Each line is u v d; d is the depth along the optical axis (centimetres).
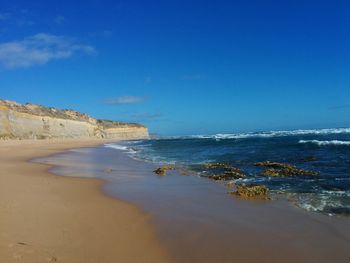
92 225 864
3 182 1441
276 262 655
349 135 5100
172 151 3644
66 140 7962
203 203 1114
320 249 704
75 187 1388
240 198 1170
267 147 3428
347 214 927
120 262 652
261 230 826
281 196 1170
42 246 708
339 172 1605
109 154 3441
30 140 6781
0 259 630
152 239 773
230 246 732
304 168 1786
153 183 1520
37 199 1118
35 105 9231
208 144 4678
